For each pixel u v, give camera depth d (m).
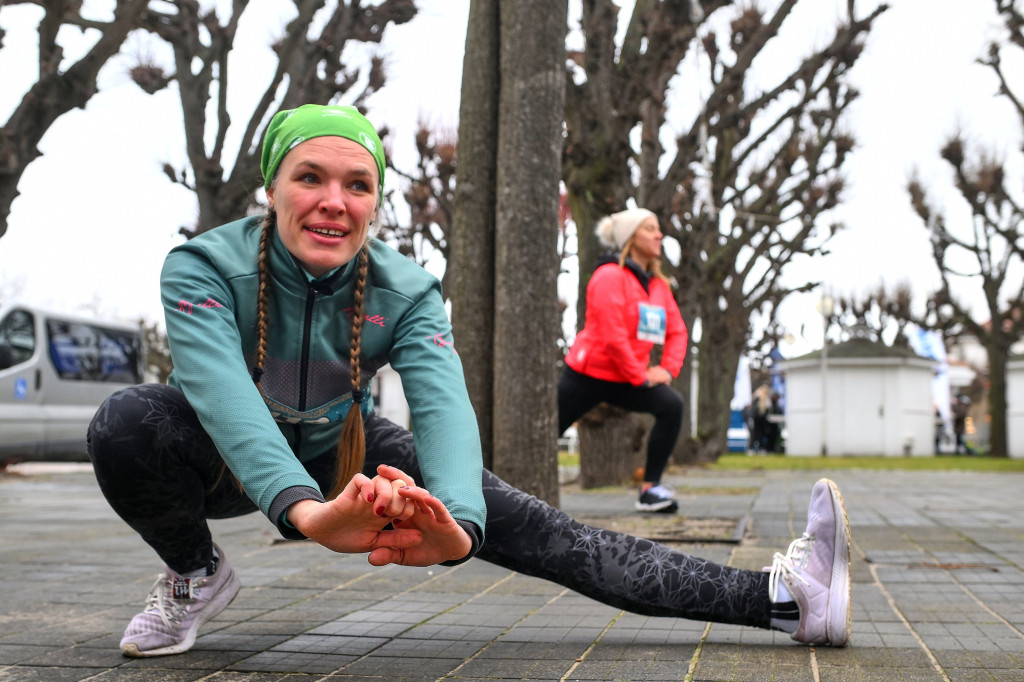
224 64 11.22
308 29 10.62
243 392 2.16
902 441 25.47
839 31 14.02
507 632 2.97
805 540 2.68
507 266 5.70
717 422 18.73
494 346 5.77
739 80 12.73
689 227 16.55
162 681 2.38
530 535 2.56
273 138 2.37
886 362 25.39
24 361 15.81
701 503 7.64
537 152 5.71
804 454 26.23
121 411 2.37
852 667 2.45
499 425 5.69
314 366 2.47
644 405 6.61
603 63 9.98
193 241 2.37
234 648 2.76
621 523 5.99
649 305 6.57
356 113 2.40
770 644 2.74
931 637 2.84
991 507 7.49
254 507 2.77
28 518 7.32
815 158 19.17
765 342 32.34
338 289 2.42
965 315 24.05
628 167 10.84
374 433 2.67
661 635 2.90
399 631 3.00
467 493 2.19
